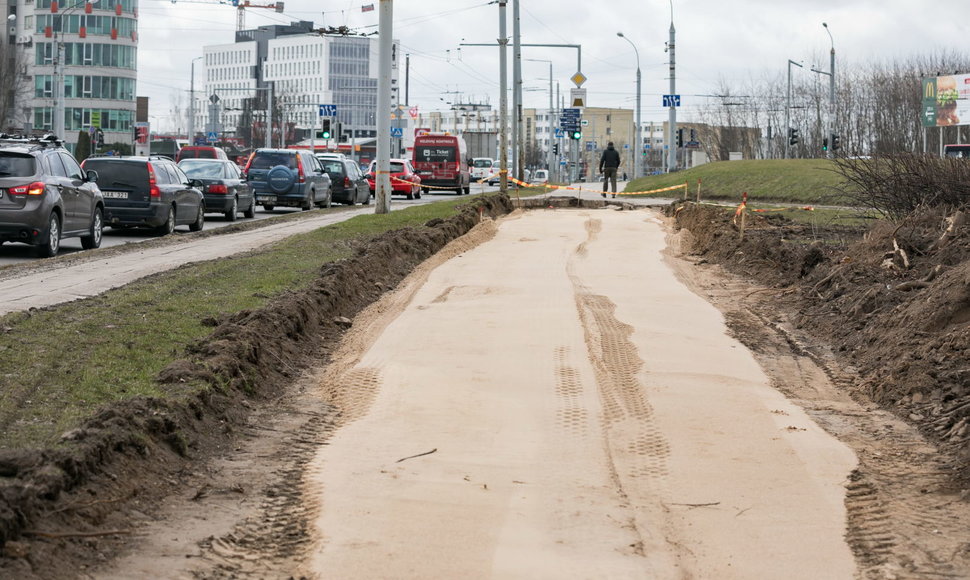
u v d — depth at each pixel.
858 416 9.52
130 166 24.48
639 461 7.81
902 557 6.11
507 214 34.38
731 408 9.45
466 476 7.32
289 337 11.27
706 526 6.54
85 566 5.43
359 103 188.88
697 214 26.86
